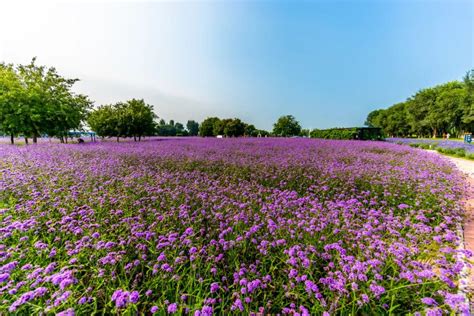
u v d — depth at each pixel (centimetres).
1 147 1141
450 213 375
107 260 211
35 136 1562
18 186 424
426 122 4312
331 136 2859
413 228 305
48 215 316
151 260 233
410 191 475
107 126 2317
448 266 221
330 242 275
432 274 193
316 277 224
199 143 1697
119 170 612
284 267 233
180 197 410
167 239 259
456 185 523
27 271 202
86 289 183
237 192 442
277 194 436
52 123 1581
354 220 327
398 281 208
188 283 196
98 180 504
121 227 293
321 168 686
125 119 2362
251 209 359
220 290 204
